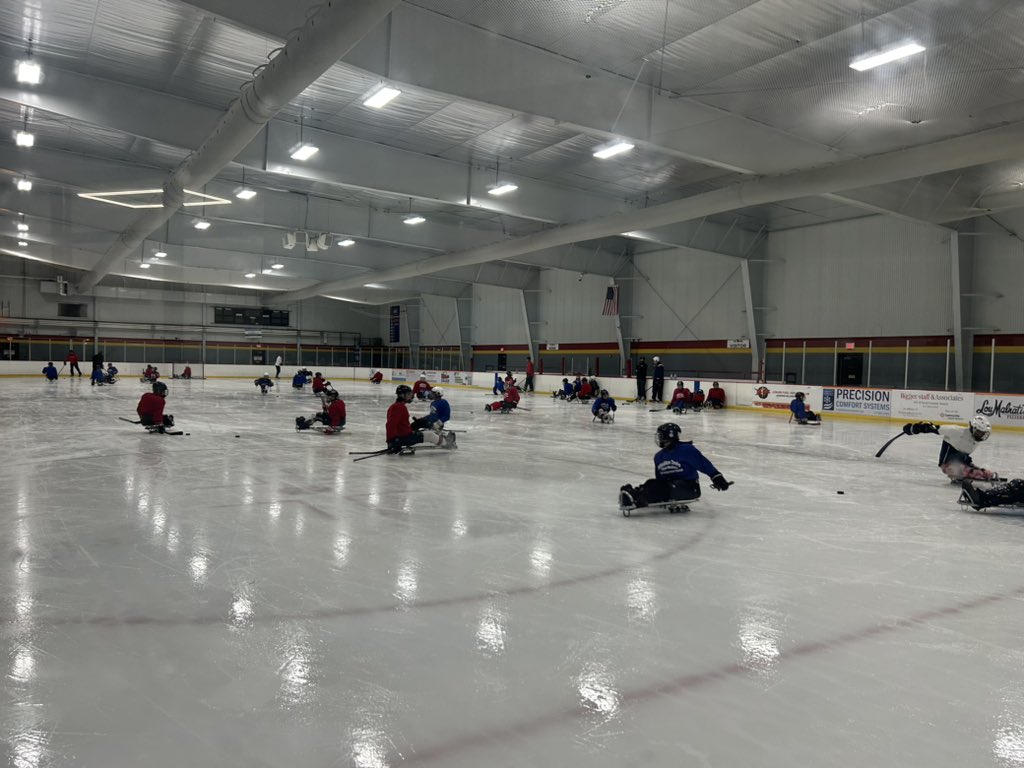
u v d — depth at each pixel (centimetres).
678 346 2653
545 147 1503
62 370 3631
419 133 1423
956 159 1142
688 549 504
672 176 1708
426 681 284
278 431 1291
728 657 313
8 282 3722
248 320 4431
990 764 229
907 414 1755
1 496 660
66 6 970
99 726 245
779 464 984
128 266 3145
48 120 1452
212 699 266
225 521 571
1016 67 970
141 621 347
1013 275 1761
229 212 1931
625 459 998
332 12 697
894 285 2009
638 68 1066
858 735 246
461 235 2362
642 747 235
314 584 411
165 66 1141
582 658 309
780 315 2302
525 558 474
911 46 846
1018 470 958
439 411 1080
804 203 2003
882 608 382
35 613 357
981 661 313
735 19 910
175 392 2556
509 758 227
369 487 739
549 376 2892
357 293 4047
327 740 237
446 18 951
